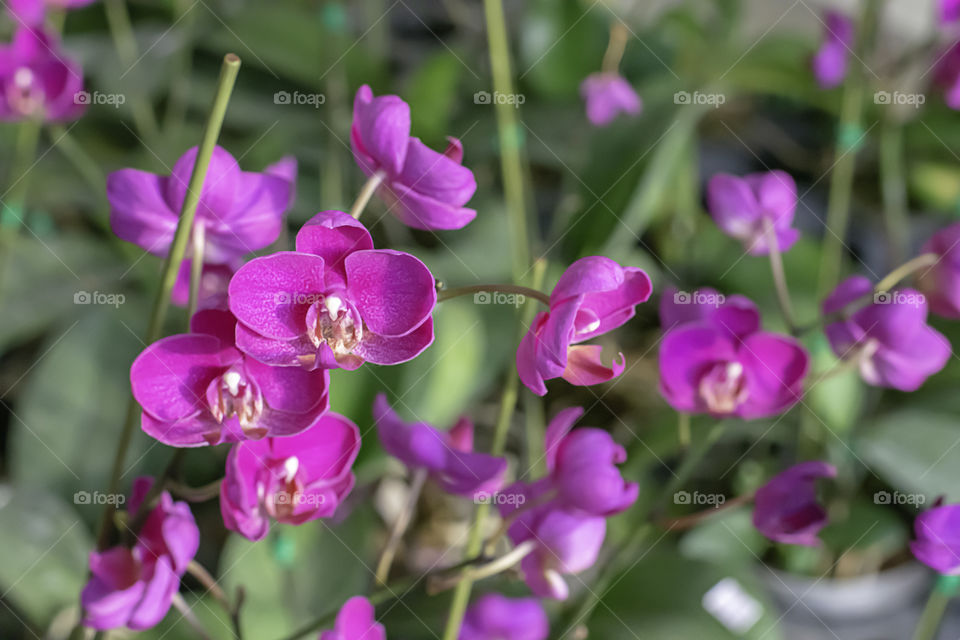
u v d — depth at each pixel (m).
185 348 0.50
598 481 0.56
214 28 1.35
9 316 1.11
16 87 0.93
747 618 0.86
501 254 1.16
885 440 1.03
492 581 0.84
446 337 0.90
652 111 1.14
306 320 0.50
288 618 0.81
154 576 0.54
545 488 0.58
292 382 0.51
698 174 1.59
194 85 1.38
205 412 0.51
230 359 0.51
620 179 1.10
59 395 0.97
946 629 1.07
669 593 0.82
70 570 0.85
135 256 1.08
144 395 0.50
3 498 0.89
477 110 1.38
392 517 1.09
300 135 1.31
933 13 1.18
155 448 0.96
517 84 1.45
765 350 0.63
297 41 1.31
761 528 0.61
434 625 0.79
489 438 1.21
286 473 0.53
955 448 1.00
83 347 1.00
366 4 1.50
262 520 0.53
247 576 0.82
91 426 0.96
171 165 1.27
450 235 1.19
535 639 0.71
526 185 1.28
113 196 0.56
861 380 1.08
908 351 0.65
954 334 1.09
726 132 1.70
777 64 1.34
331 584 0.85
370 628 0.56
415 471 0.59
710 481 1.09
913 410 1.06
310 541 0.86
